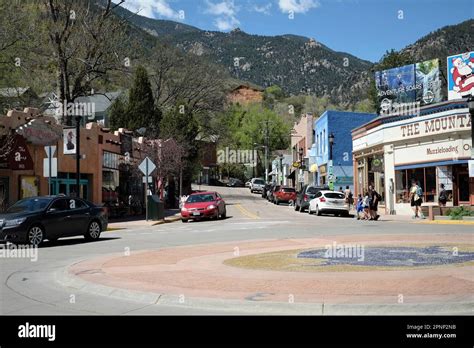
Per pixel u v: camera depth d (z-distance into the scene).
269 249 15.27
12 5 31.91
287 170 87.25
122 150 39.97
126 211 39.03
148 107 54.06
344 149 53.91
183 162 51.47
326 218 31.91
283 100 140.62
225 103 70.62
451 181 31.72
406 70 38.88
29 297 9.48
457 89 34.44
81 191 33.09
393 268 10.91
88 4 36.75
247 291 8.96
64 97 35.56
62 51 35.00
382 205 38.16
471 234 19.28
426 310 7.64
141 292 9.14
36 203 18.47
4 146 24.30
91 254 15.84
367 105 80.06
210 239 19.44
